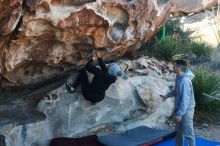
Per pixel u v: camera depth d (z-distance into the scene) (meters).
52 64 7.56
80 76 7.59
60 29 6.75
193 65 12.79
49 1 6.24
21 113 7.04
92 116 7.61
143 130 7.65
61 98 7.43
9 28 5.95
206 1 18.11
